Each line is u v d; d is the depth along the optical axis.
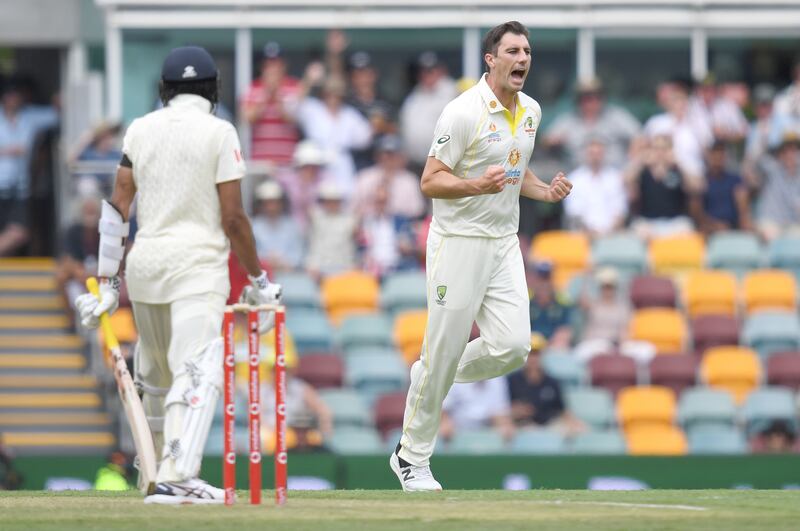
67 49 63.88
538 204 60.28
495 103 26.25
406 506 22.86
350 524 20.25
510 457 45.72
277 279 55.84
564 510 22.47
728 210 60.41
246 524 20.11
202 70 23.77
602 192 59.81
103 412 52.97
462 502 23.91
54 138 62.22
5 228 61.16
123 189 23.98
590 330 55.41
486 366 27.28
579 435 49.88
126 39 62.44
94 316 24.12
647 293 57.38
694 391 52.56
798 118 61.72
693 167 60.66
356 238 57.88
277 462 22.17
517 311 26.77
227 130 23.48
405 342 54.09
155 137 23.50
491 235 26.62
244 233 23.41
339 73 61.12
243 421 48.06
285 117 59.19
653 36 63.34
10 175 61.16
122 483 45.44
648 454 46.34
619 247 58.88
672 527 20.31
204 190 23.41
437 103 60.47
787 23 63.53
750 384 54.28
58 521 20.48
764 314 56.78
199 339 23.05
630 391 52.00
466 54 62.53
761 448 50.38
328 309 55.84
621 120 61.19
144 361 24.42
